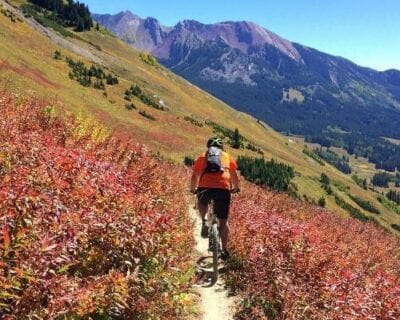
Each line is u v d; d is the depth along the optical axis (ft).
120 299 14.38
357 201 373.20
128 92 323.98
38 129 37.42
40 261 12.39
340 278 24.64
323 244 32.42
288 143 647.15
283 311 21.06
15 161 20.62
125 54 534.37
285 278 22.56
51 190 16.90
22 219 13.58
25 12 458.91
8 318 11.69
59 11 539.70
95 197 17.80
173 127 285.43
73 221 15.17
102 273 15.72
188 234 28.86
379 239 67.92
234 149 320.91
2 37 262.47
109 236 16.16
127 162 32.40
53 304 12.32
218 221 29.01
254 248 27.84
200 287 27.35
